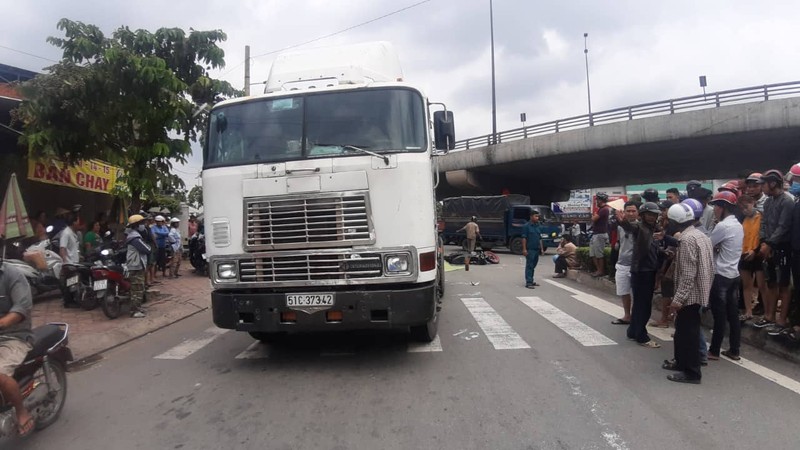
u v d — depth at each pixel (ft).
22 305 13.41
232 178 18.85
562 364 19.26
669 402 15.24
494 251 87.40
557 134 95.14
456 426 13.83
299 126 19.08
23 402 13.35
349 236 18.04
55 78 28.60
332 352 21.70
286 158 18.69
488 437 13.10
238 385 17.90
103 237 41.98
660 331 24.54
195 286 43.01
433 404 15.47
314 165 18.31
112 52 27.84
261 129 19.35
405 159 18.20
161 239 46.55
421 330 22.12
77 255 33.17
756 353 20.42
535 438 12.98
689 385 16.71
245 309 18.43
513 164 107.14
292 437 13.44
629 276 25.54
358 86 19.22
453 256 63.62
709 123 76.74
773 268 21.20
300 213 18.22
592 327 25.53
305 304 18.02
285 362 20.51
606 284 36.83
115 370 20.45
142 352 23.32
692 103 79.71
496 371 18.54
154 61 29.07
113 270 28.40
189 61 33.53
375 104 19.02
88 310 30.76
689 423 13.70
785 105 70.64
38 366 14.23
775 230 20.47
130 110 30.09
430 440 13.01
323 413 15.02
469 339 23.41
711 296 19.39
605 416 14.26
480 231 86.22
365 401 15.88
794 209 19.52
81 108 29.91
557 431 13.35
